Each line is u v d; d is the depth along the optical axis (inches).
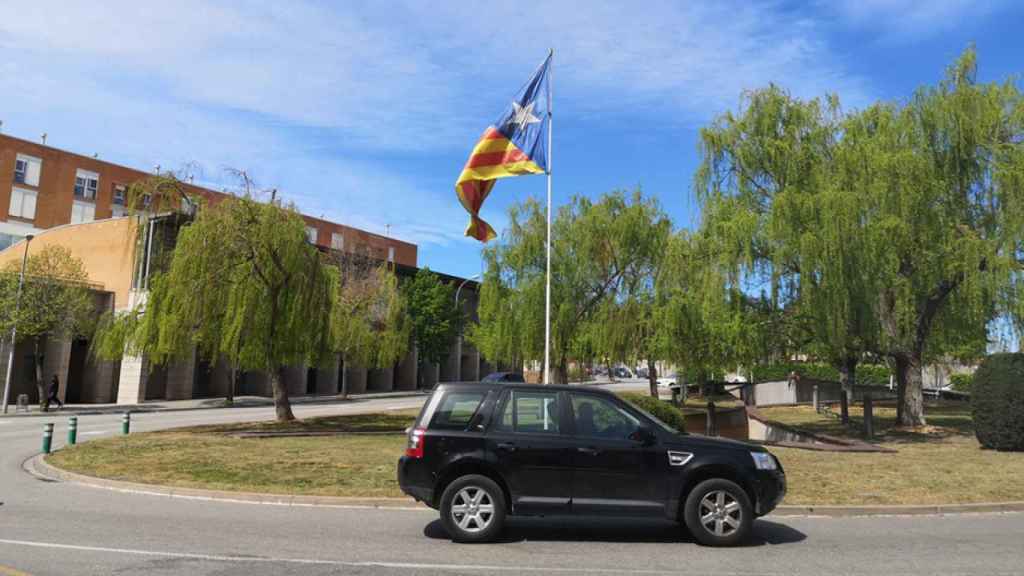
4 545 282.2
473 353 2893.7
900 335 851.4
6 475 517.0
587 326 1196.5
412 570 249.4
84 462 546.0
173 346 805.9
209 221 807.7
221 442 687.1
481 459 304.3
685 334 846.5
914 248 776.9
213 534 310.0
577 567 257.6
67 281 1501.0
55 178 2400.3
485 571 249.6
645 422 312.7
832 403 1514.5
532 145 700.7
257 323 829.8
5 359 1514.5
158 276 831.7
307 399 1865.2
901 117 799.1
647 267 1204.5
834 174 781.3
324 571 246.7
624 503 300.5
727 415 871.1
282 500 406.0
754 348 812.0
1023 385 641.0
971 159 768.3
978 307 732.7
